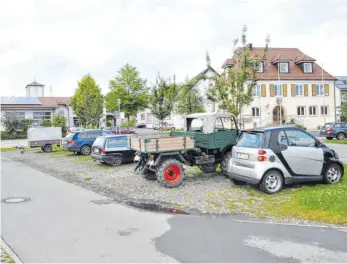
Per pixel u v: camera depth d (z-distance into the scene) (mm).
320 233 6652
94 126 41469
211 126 12977
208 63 19500
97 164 18688
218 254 5719
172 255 5727
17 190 11953
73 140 23531
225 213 8281
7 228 7469
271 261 5375
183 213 8453
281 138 9836
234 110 16297
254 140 9953
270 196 9469
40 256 5848
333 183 10312
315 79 48031
